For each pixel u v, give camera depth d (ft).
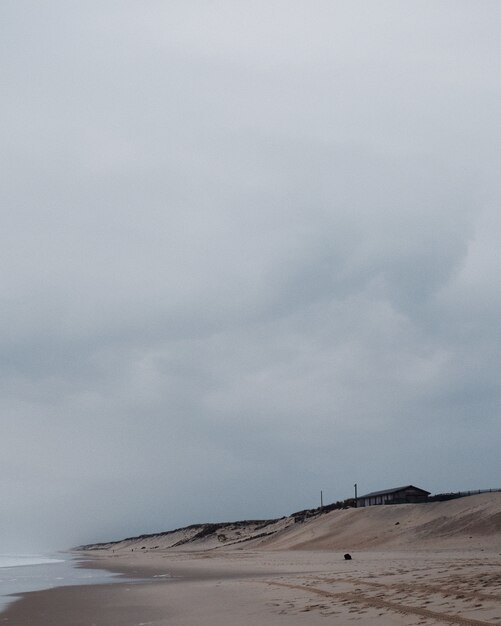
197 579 118.93
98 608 78.02
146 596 89.61
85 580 140.05
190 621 59.31
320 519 289.33
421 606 51.55
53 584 130.11
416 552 170.60
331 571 107.34
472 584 59.26
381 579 76.74
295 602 65.10
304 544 248.32
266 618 56.44
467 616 45.06
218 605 70.44
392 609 52.34
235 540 386.11
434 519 219.41
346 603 59.52
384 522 242.37
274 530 363.76
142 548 487.20
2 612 79.46
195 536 454.40
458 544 185.47
